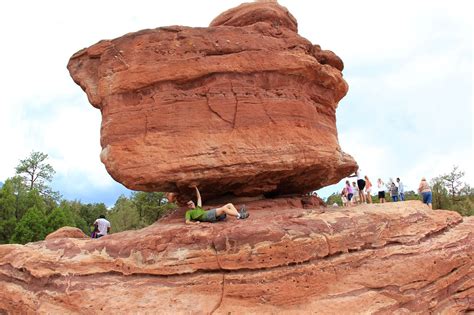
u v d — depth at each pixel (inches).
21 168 2642.7
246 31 422.6
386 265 342.0
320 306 310.0
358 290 325.7
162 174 390.3
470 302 384.5
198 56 408.2
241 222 358.0
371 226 359.3
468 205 1716.3
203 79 409.1
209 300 311.3
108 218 2123.5
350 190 858.8
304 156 406.0
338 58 487.8
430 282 354.3
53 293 347.6
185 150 390.6
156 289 321.7
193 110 400.2
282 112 407.5
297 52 422.0
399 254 352.8
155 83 407.5
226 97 401.4
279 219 355.6
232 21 468.1
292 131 406.0
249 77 411.2
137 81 408.2
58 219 1704.0
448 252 372.5
